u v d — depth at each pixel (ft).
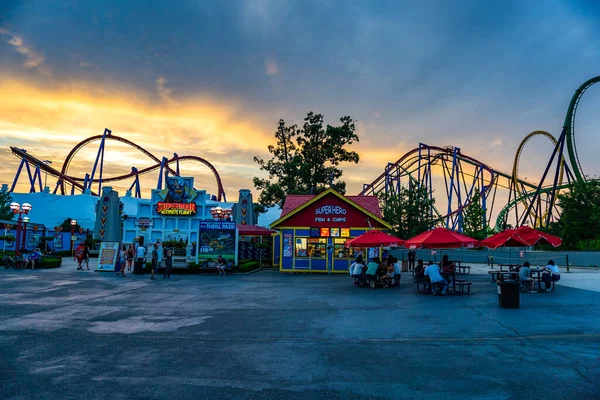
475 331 38.52
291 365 28.43
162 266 106.11
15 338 36.09
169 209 170.50
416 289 73.26
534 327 39.93
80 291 67.82
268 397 22.63
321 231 115.44
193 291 69.72
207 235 113.19
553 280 65.31
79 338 36.17
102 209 221.46
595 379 25.36
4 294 63.46
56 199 365.81
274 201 191.72
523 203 247.91
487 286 76.28
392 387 24.18
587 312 47.67
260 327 40.83
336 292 68.85
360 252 113.80
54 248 191.93
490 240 81.66
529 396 22.75
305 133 196.54
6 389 23.67
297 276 103.40
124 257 97.81
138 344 34.14
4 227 161.07
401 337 36.50
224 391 23.52
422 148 241.35
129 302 57.00
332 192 115.44
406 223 180.04
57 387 24.06
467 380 25.32
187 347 33.24
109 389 23.76
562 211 184.96
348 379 25.57
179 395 22.90
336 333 38.14
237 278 95.81
